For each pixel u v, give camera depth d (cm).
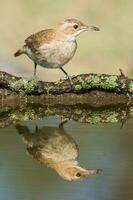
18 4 2861
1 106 1595
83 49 2594
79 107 1605
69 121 1470
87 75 1633
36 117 1505
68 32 1631
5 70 2164
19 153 1244
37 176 1129
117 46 2639
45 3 2859
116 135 1345
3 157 1219
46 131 1380
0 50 2562
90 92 1631
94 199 1016
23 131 1385
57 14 2838
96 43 2650
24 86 1608
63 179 1123
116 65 2481
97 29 1659
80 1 2869
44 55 1630
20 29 2761
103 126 1423
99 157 1227
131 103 1628
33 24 2794
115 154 1241
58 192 1051
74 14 2838
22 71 2202
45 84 1612
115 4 2869
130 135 1349
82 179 1120
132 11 2852
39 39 1627
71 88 1617
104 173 1142
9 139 1328
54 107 1606
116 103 1627
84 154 1245
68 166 1179
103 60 2522
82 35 2705
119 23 2808
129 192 1050
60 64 1650
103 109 1596
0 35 2712
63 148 1275
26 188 1067
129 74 2397
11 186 1077
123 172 1147
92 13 2845
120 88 1628
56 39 1625
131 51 2600
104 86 1628
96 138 1333
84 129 1395
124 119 1487
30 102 1609
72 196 1030
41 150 1264
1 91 1616
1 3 2861
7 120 1479
